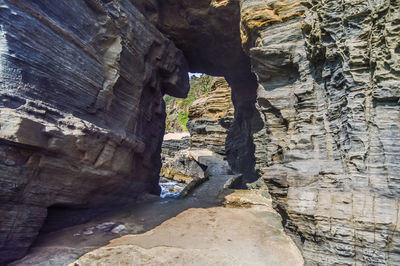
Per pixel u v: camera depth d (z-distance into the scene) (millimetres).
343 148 6934
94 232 8547
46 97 7418
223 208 12227
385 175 5855
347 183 6535
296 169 7969
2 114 5992
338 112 7355
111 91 10242
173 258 6883
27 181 6688
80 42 8766
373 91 6293
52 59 7656
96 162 8883
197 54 18422
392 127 5930
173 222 9930
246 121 23391
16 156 6352
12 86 6410
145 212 11258
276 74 10102
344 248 6086
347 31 7117
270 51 9672
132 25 11719
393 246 5418
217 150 31562
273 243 8148
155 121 16078
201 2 14203
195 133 35375
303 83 8891
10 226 6285
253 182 19578
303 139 8234
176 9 15016
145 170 14609
